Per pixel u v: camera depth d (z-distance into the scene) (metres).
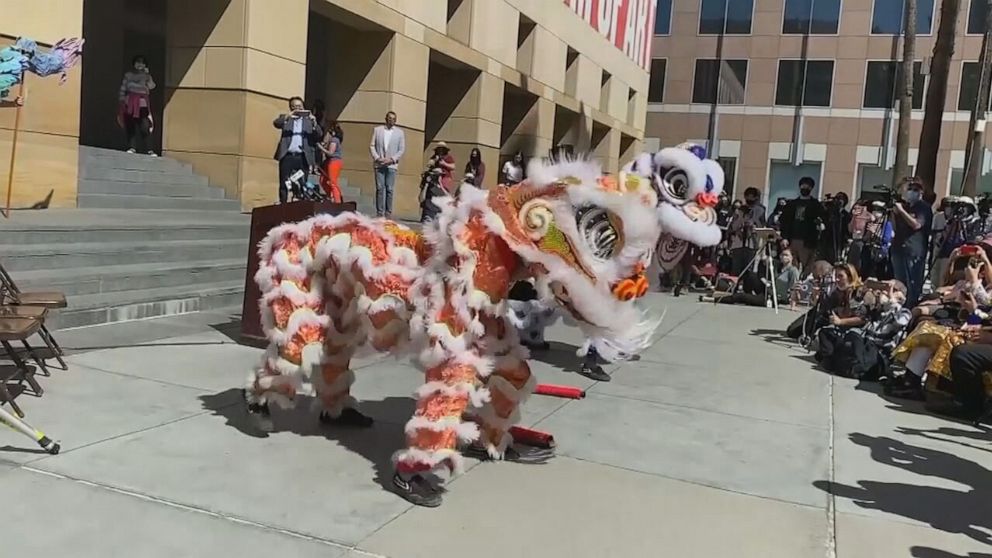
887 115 37.97
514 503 4.05
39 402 4.99
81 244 8.09
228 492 3.91
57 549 3.23
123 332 7.12
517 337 4.39
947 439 5.76
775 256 14.03
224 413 5.08
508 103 24.20
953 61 36.66
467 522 3.78
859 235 16.36
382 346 4.41
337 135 13.51
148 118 13.59
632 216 3.90
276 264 4.58
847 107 38.69
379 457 4.54
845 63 38.59
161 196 11.95
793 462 5.02
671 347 8.90
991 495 4.61
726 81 40.62
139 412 4.98
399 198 17.53
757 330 10.48
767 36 39.75
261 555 3.32
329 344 4.69
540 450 4.76
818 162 39.25
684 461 4.91
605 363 7.68
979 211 17.08
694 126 41.19
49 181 10.01
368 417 5.19
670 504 4.18
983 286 7.04
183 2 12.85
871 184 38.66
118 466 4.11
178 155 13.16
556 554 3.51
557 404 6.11
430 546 3.50
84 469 4.03
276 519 3.66
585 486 4.36
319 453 4.54
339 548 3.43
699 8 40.72
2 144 9.41
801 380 7.50
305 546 3.42
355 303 4.48
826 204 16.48
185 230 9.64
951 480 4.84
